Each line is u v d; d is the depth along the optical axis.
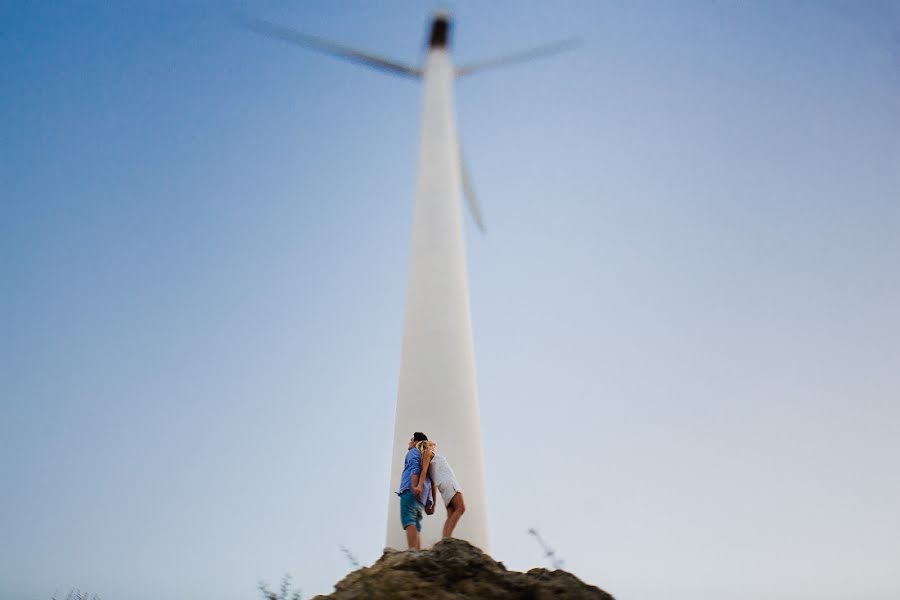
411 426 10.66
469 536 9.60
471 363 11.67
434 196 14.45
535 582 6.33
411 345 11.73
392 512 9.76
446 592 6.14
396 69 21.28
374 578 6.41
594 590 6.33
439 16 22.19
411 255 13.34
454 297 12.38
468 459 10.34
